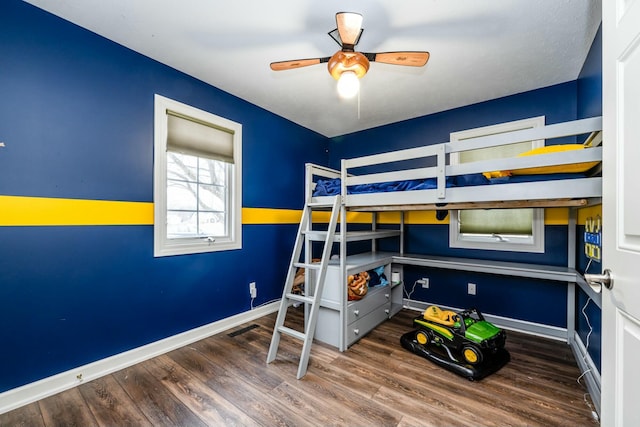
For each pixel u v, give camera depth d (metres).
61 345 1.80
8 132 1.62
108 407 1.63
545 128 1.61
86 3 1.69
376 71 2.44
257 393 1.75
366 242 3.94
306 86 2.74
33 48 1.71
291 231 3.65
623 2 0.79
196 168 2.65
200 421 1.52
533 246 2.72
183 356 2.23
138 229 2.17
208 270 2.66
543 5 1.68
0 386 1.60
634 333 0.72
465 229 3.15
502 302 2.89
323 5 1.71
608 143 0.86
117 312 2.05
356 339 2.48
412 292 3.48
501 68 2.38
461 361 2.03
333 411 1.59
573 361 2.15
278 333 2.18
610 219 0.84
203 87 2.63
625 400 0.75
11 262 1.64
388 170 3.80
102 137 1.99
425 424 1.49
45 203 1.75
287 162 3.62
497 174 1.90
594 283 0.90
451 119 3.26
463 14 1.76
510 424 1.49
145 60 2.22
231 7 1.73
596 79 1.95
